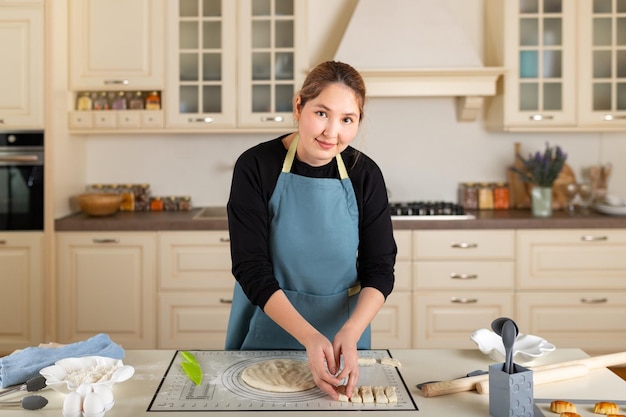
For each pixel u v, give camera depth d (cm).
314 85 154
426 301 385
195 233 383
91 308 386
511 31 402
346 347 151
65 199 404
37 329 384
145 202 436
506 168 446
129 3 401
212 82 405
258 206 181
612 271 387
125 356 171
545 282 386
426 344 386
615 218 386
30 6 379
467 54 399
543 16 404
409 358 171
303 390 147
